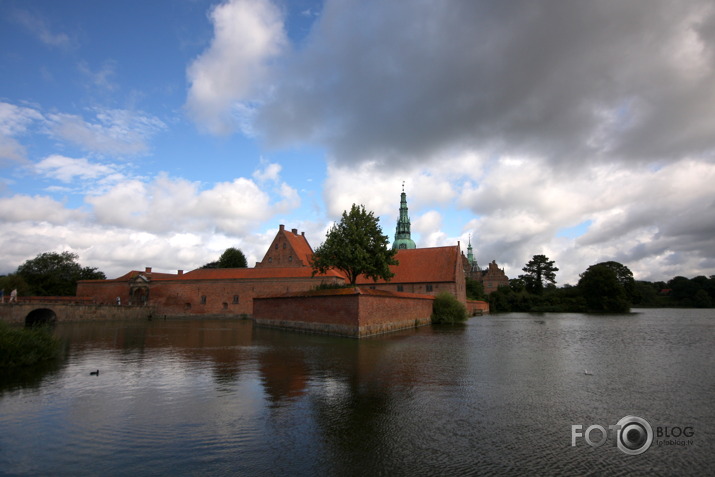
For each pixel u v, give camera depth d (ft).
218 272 228.43
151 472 24.57
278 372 53.67
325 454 27.09
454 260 214.90
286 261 251.39
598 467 25.54
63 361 63.36
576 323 168.14
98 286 241.76
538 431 31.68
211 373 53.06
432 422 33.53
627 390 44.52
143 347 81.76
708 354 72.49
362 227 128.06
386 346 82.58
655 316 235.81
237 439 29.66
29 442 29.17
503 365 59.72
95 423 33.09
